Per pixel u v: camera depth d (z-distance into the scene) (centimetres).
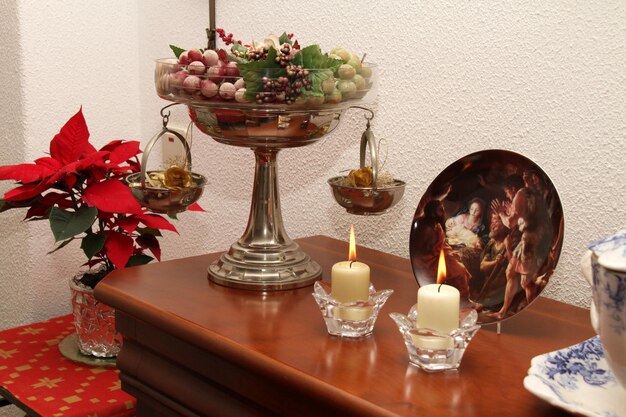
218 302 93
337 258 112
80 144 125
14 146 155
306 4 126
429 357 73
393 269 107
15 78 151
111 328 125
